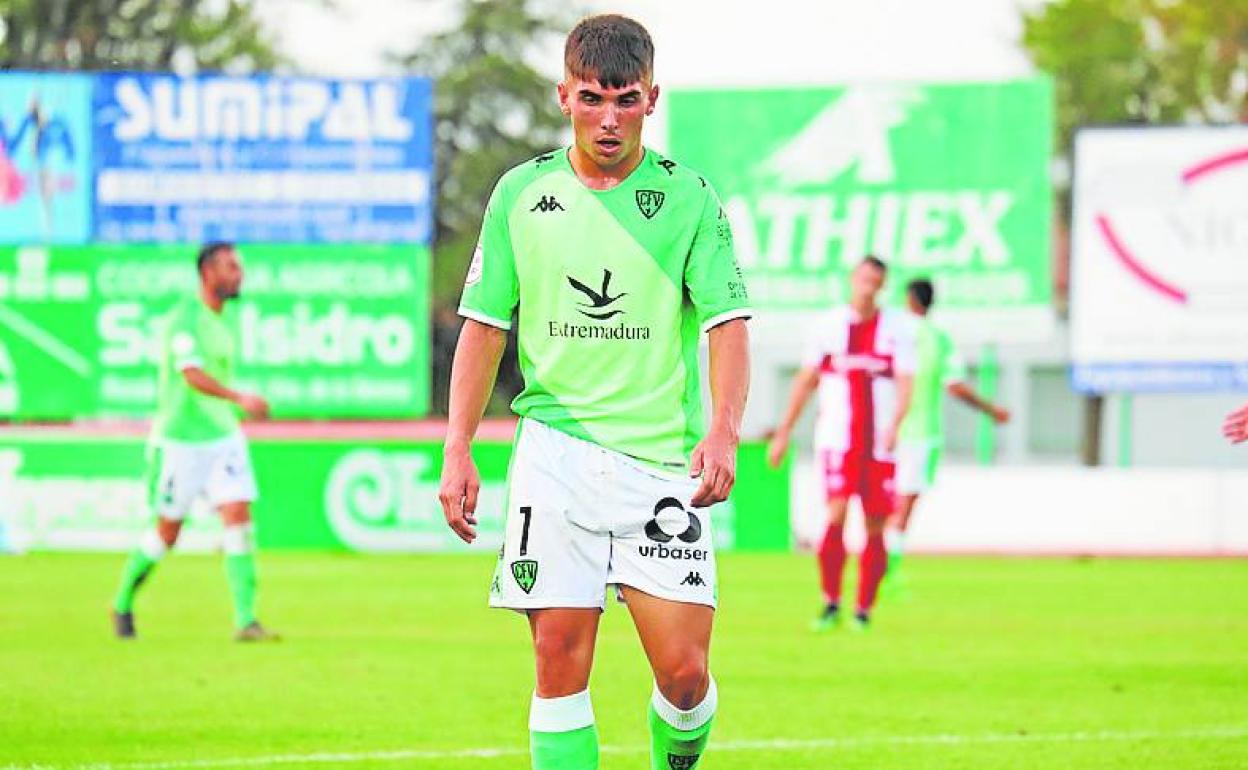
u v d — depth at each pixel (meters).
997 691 26.77
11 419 56.25
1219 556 55.28
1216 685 27.53
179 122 53.38
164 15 104.06
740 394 14.69
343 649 31.45
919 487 41.28
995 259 54.91
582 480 14.84
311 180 53.38
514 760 20.94
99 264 53.81
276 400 53.97
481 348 15.12
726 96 55.50
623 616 37.41
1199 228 54.81
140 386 54.06
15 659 29.75
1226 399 102.88
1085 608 39.62
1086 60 114.69
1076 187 55.28
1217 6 114.50
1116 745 22.00
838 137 55.28
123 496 52.62
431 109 53.16
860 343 34.66
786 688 26.95
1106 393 55.44
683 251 14.90
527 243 14.91
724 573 47.44
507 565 15.04
